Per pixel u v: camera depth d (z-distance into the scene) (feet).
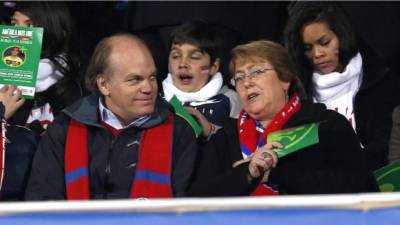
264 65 50.42
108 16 73.82
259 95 50.19
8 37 53.31
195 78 62.18
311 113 50.52
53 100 60.34
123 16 75.00
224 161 50.34
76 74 61.67
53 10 61.11
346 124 50.83
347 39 62.80
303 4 63.93
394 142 58.44
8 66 53.26
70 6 72.08
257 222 32.99
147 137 49.29
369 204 33.35
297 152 49.26
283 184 49.03
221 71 63.41
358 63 63.57
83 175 48.24
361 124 63.05
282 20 71.82
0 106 50.88
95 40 72.43
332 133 49.83
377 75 64.69
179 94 62.23
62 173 48.98
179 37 62.49
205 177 49.70
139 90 48.44
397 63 71.56
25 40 53.31
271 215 33.12
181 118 50.85
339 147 49.47
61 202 32.55
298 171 48.85
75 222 32.37
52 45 60.90
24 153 51.34
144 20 70.13
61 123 49.98
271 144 46.42
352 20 68.28
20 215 32.14
